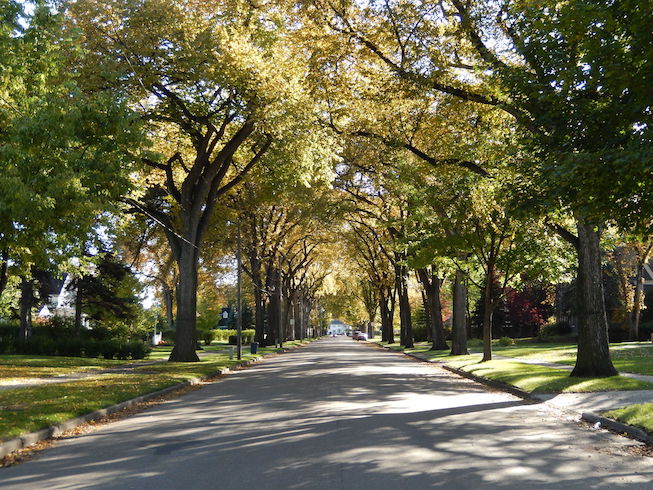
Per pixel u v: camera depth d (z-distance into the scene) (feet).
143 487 23.61
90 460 28.99
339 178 133.69
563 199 33.01
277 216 179.93
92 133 47.44
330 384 65.51
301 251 231.30
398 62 69.10
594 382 55.62
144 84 85.05
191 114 96.58
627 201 31.86
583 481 24.07
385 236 172.35
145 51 82.58
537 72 36.40
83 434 36.91
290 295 255.09
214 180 108.78
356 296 323.16
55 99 44.39
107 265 150.10
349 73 73.61
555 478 24.54
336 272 284.61
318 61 71.41
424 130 74.74
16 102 47.98
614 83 30.32
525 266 92.99
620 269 157.17
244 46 82.69
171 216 124.57
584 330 61.11
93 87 80.79
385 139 79.10
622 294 158.61
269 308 211.41
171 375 76.64
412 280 212.84
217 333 294.46
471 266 102.99
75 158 44.29
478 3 57.00
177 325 109.09
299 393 56.85
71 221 44.37
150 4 82.84
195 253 108.68
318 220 152.87
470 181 80.89
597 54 31.07
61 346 129.18
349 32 67.51
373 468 26.32
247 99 90.02
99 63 80.48
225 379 79.05
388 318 261.44
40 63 50.85
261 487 23.39
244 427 37.73
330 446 31.24
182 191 106.63
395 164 99.14
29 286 139.74
